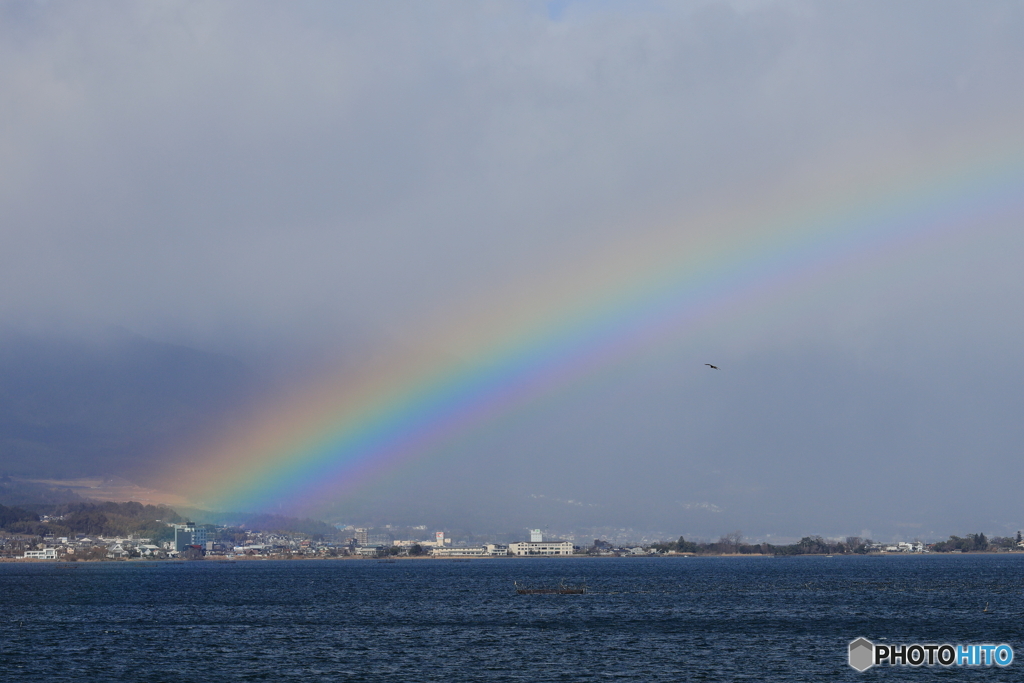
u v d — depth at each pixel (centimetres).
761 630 18538
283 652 15538
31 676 13462
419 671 13612
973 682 12825
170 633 18438
